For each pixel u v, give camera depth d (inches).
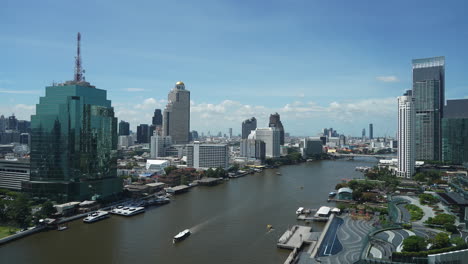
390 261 6205.7
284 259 7460.6
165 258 7470.5
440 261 6127.0
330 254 7514.8
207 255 7662.4
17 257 7485.2
